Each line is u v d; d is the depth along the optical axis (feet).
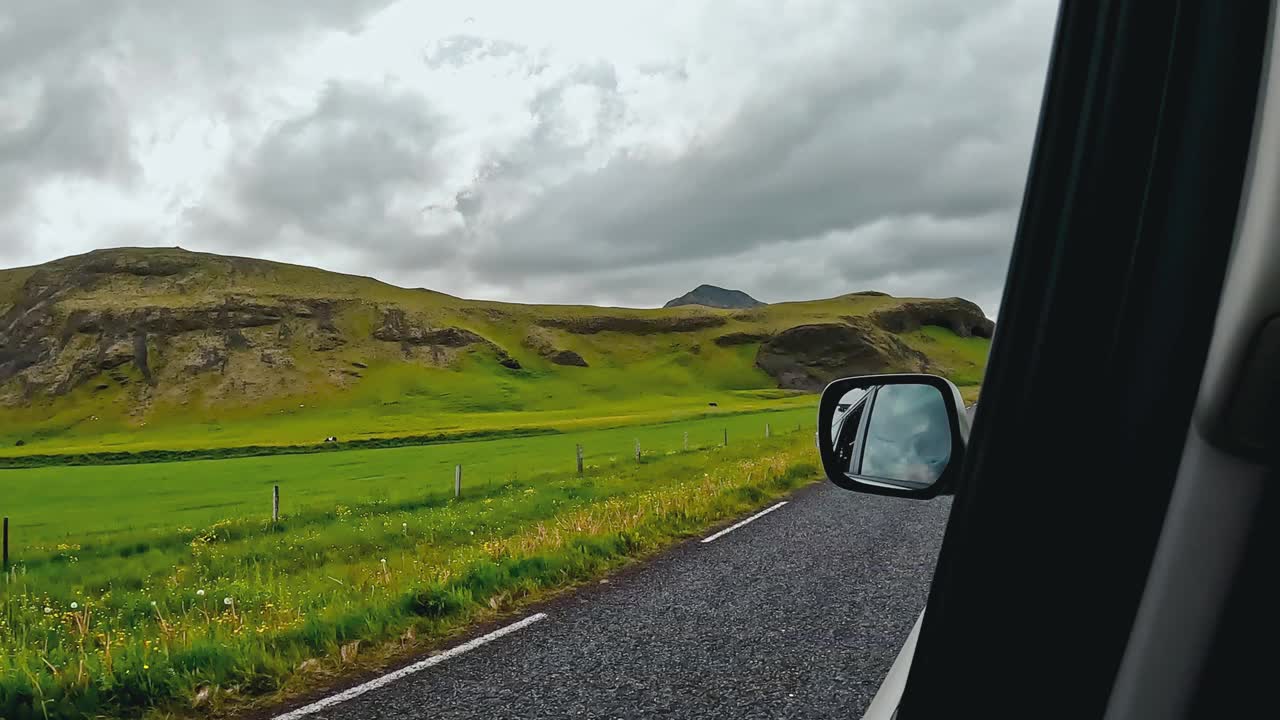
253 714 17.21
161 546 65.26
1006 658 4.11
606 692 17.29
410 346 636.89
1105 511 3.74
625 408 460.14
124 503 118.62
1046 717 4.00
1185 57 3.58
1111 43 3.89
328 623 22.95
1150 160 3.68
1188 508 3.27
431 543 49.65
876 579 27.55
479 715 16.29
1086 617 3.84
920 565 29.73
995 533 4.15
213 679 18.78
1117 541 3.70
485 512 61.36
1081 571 3.83
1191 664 3.32
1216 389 3.00
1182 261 3.51
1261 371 2.82
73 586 45.29
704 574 29.35
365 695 17.90
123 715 17.37
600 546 33.63
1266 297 2.78
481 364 635.66
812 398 536.83
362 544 53.06
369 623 23.02
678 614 23.65
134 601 35.29
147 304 637.30
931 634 4.46
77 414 526.57
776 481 59.88
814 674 17.94
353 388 567.59
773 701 16.42
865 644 20.06
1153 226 3.64
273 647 21.25
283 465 185.78
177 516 97.96
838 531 38.34
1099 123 3.90
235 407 533.96
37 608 36.27
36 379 566.36
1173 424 3.49
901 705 4.64
